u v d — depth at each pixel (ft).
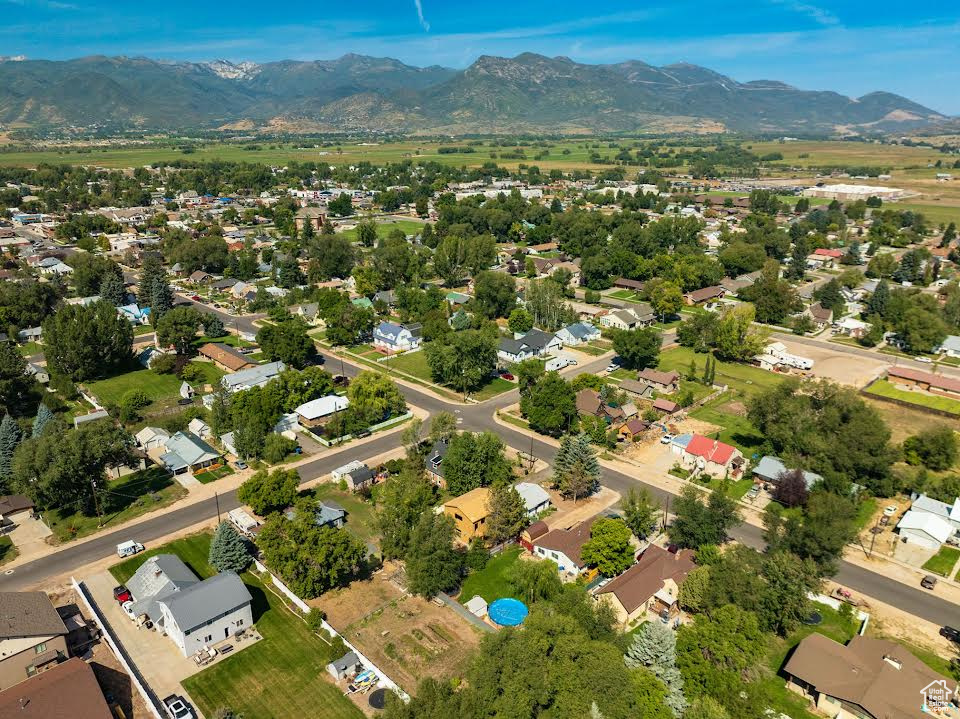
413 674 209.05
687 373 482.69
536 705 185.06
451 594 249.55
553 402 375.25
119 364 488.02
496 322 591.37
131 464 325.42
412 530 261.03
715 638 201.87
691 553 265.54
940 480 333.83
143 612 231.71
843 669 202.69
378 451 363.56
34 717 178.19
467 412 415.64
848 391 350.43
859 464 315.17
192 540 282.36
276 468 343.26
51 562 266.16
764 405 351.46
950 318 584.81
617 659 188.85
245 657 217.56
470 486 311.06
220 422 370.32
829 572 248.73
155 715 192.95
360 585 254.68
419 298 608.60
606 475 342.44
